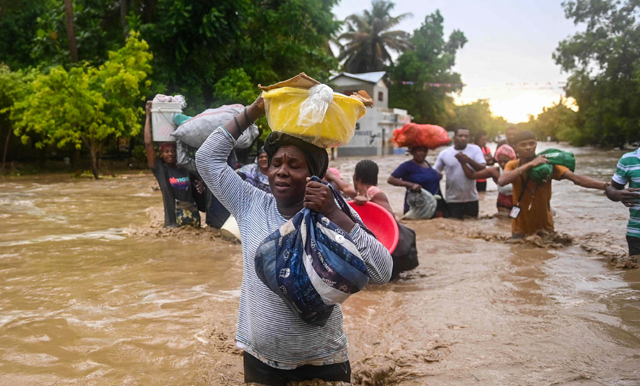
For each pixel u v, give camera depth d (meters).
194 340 3.44
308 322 2.11
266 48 24.62
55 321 3.79
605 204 10.41
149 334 3.54
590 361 3.05
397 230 4.73
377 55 59.19
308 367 2.39
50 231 7.41
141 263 5.51
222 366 3.04
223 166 2.46
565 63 39.22
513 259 5.71
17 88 18.23
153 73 20.77
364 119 43.09
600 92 38.47
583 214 9.09
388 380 2.84
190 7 19.75
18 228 7.67
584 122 47.69
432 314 3.95
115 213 9.27
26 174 19.69
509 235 7.07
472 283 4.77
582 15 37.62
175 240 6.66
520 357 3.13
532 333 3.51
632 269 5.18
